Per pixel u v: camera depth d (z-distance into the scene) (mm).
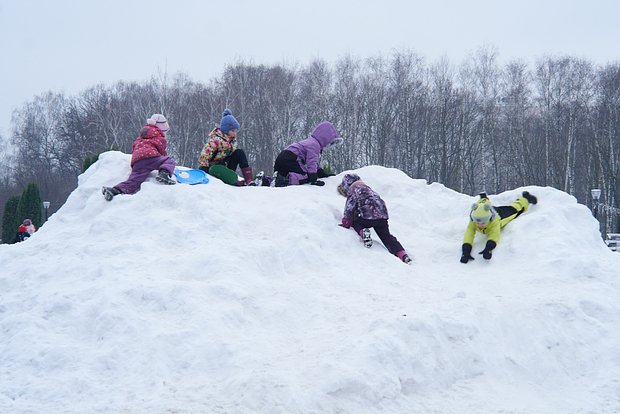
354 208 7887
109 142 41969
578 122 38906
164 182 8164
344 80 40938
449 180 38188
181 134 38344
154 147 8375
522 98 41031
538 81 42562
